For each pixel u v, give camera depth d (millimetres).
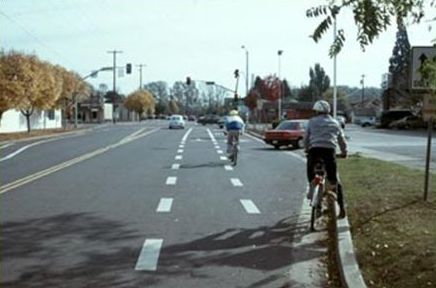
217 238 10305
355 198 13414
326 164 11047
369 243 9078
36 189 16672
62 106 89375
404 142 45375
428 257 7938
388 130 75750
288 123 38062
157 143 42719
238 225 11461
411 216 10953
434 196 13398
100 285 7570
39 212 12820
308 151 11273
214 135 57219
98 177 19906
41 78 62188
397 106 94000
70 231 10812
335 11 6992
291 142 36812
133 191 16297
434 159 27125
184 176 20297
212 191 16375
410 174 18578
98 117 142625
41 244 9781
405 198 13172
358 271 7695
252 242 10039
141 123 124375
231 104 117312
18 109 62938
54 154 31672
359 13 6840
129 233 10672
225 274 8125
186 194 15727
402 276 7375
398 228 9914
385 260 8094
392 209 11797
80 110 141750
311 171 11250
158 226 11305
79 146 39438
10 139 50906
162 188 16969
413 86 11953
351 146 39594
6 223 11578
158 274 8086
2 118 65688
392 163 23594
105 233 10648
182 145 40125
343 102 144625
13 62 57500
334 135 11125
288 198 15086
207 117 110750
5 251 9305
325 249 9578
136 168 23250
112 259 8836
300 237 10438
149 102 162250
